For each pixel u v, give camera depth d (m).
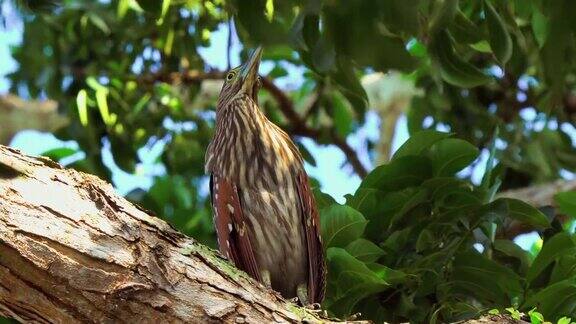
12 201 7.43
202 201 17.23
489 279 9.98
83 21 16.58
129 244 7.64
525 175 17.75
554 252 9.81
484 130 17.03
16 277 7.36
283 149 10.72
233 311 7.74
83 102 15.48
